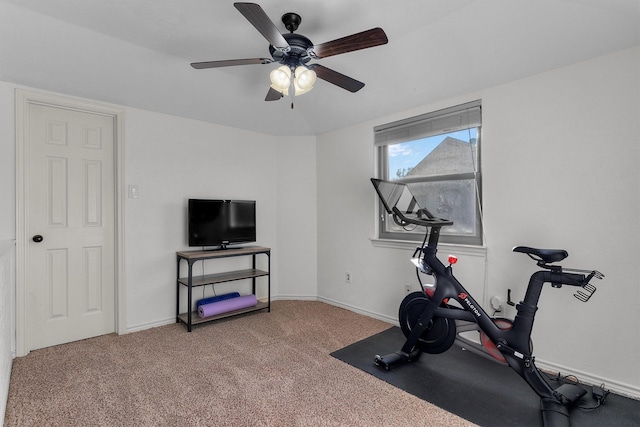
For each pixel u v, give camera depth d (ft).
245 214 11.39
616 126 6.18
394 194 8.30
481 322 6.44
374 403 5.85
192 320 9.68
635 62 5.97
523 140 7.34
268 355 7.80
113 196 9.29
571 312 6.69
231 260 11.67
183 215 10.41
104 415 5.44
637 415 5.49
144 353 7.86
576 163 6.63
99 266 9.07
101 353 7.84
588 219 6.50
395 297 10.02
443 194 9.06
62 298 8.48
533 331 7.17
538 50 6.61
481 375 6.90
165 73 8.61
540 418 5.43
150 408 5.65
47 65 7.47
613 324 6.23
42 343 8.15
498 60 7.13
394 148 10.28
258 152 12.37
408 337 7.40
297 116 11.75
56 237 8.39
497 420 5.38
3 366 5.41
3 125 7.54
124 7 6.25
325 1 6.04
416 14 6.50
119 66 8.03
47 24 6.66
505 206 7.64
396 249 10.02
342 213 11.76
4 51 6.91
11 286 7.28
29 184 7.91
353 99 10.03
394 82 8.80
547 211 7.02
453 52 7.34
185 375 6.80
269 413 5.53
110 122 9.25
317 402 5.87
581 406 5.72
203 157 10.90
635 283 6.01
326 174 12.39
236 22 6.72
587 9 5.63
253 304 11.13
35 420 5.29
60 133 8.46
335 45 5.47
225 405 5.75
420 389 6.33
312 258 12.83
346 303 11.59
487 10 6.24
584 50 6.30
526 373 5.85
